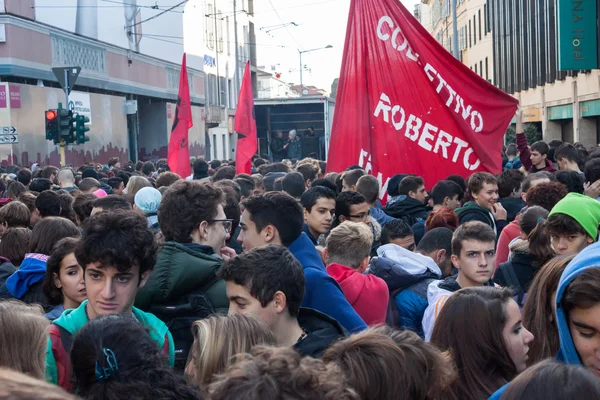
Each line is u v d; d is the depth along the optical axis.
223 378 2.04
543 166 11.84
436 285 5.11
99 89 35.62
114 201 6.65
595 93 30.69
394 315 5.29
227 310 4.04
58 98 30.17
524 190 8.10
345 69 8.84
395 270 5.32
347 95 8.85
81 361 2.78
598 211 4.81
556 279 3.45
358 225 5.31
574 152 10.27
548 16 36.16
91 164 21.48
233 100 61.88
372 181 7.95
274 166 13.91
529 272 5.27
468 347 3.30
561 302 2.59
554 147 15.80
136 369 2.68
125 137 37.69
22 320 2.92
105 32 35.94
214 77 56.16
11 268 5.55
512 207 8.50
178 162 14.89
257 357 2.11
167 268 3.97
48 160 28.97
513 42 43.94
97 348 2.71
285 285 3.60
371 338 2.70
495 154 8.79
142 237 3.58
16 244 5.77
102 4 35.53
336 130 8.91
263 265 3.59
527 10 40.47
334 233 5.26
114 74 36.81
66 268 4.36
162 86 43.69
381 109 8.74
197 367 3.10
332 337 3.62
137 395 2.62
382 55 8.72
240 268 3.59
